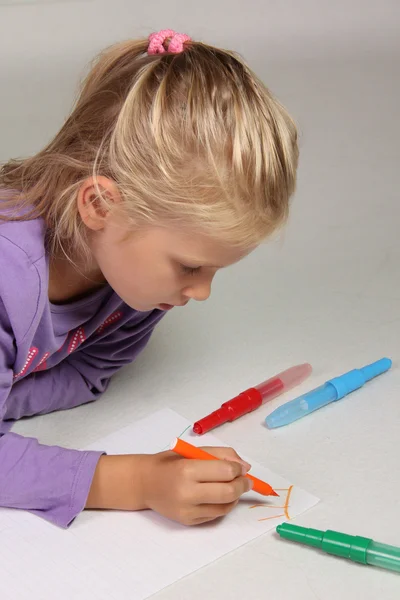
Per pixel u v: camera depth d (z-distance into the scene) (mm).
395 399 1345
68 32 3193
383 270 1757
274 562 1036
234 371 1435
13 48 3096
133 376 1432
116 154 1098
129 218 1092
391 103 2662
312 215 2006
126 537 1075
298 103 2686
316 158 2314
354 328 1553
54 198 1165
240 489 1084
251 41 3133
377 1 3348
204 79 1071
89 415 1343
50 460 1125
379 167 2248
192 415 1325
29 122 2580
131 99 1094
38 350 1237
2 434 1167
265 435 1267
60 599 983
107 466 1120
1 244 1119
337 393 1330
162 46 1159
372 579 1007
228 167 1043
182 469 1076
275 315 1604
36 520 1104
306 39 3129
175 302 1164
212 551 1051
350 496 1144
